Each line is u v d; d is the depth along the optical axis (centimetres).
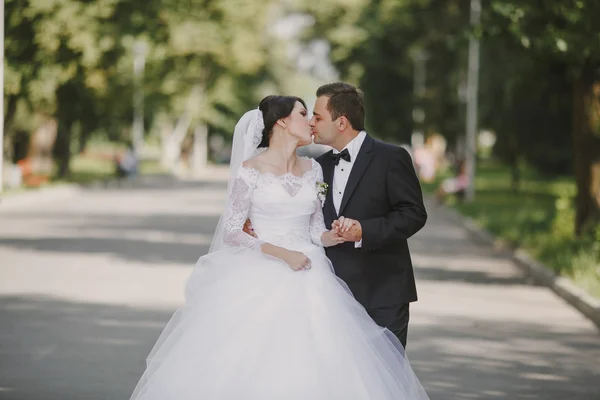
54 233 2534
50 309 1372
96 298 1469
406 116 6450
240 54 6391
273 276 672
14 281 1641
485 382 987
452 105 5422
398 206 689
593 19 1744
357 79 6919
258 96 9362
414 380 691
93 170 7081
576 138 2248
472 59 4238
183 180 6631
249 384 643
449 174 7081
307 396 639
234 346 653
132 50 4556
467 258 2211
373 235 670
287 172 686
